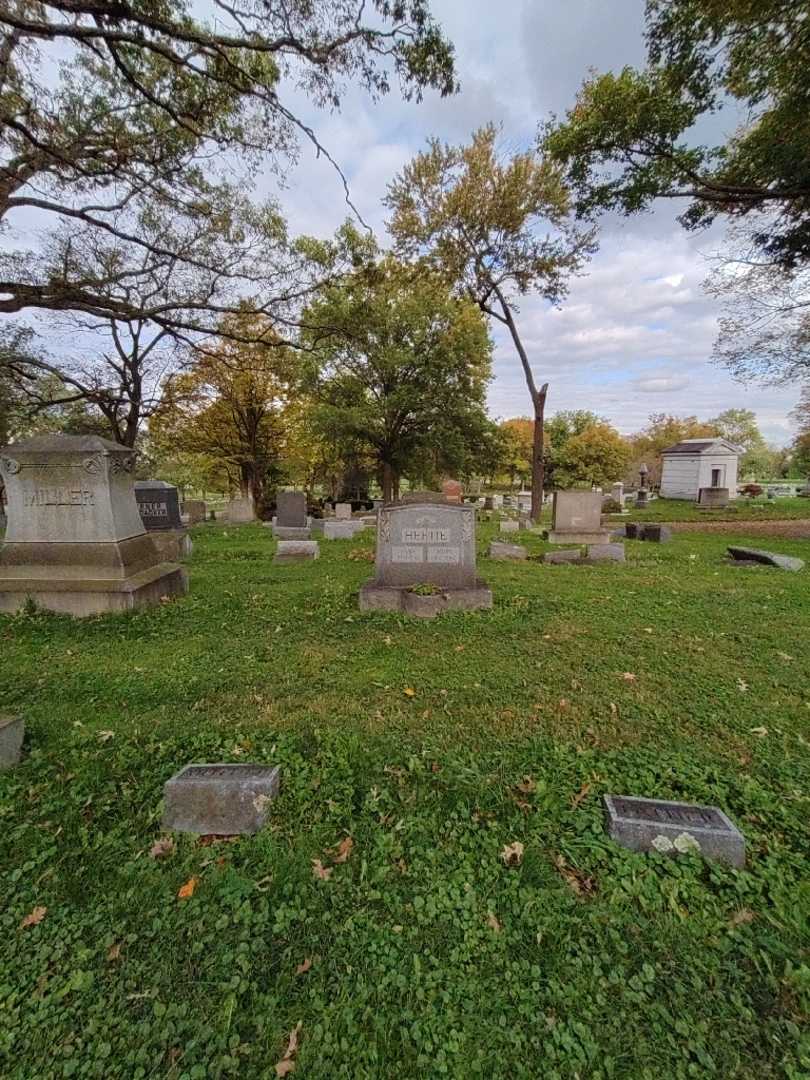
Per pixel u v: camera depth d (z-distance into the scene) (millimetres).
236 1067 1474
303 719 3449
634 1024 1574
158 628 5406
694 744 3139
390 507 6387
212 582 7809
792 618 5719
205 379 21844
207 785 2393
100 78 9023
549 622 5578
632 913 1951
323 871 2162
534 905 1979
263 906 1993
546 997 1653
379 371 23234
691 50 7871
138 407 18297
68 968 1762
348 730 3293
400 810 2537
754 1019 1586
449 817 2477
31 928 1914
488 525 18141
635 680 4059
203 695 3803
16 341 13867
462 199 16703
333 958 1794
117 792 2682
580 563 9633
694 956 1782
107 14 5516
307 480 32781
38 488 6047
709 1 7070
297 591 7133
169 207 10742
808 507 25438
